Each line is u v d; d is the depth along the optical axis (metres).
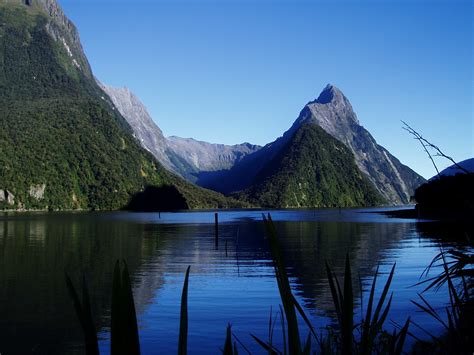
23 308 15.17
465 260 3.10
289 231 53.31
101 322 13.26
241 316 13.54
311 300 15.57
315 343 9.34
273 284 18.55
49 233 53.91
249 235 48.97
